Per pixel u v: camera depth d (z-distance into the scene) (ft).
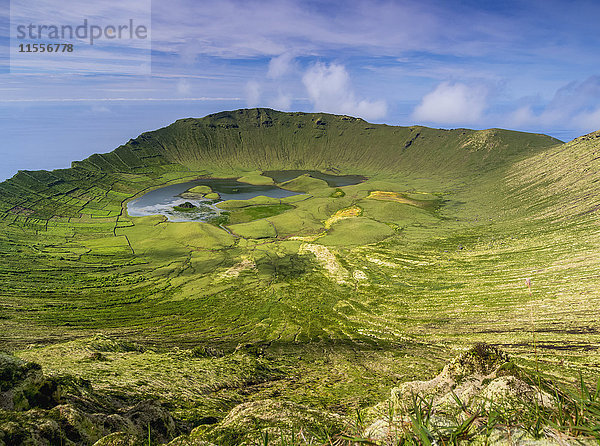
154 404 55.72
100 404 59.62
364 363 214.48
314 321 331.16
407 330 296.30
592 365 165.99
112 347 179.01
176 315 355.97
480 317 296.30
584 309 264.72
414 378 171.32
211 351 192.65
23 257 494.18
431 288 378.32
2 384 43.86
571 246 399.85
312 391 137.90
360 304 362.53
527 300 305.73
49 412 36.78
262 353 244.42
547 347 214.28
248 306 372.17
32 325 315.99
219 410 97.50
